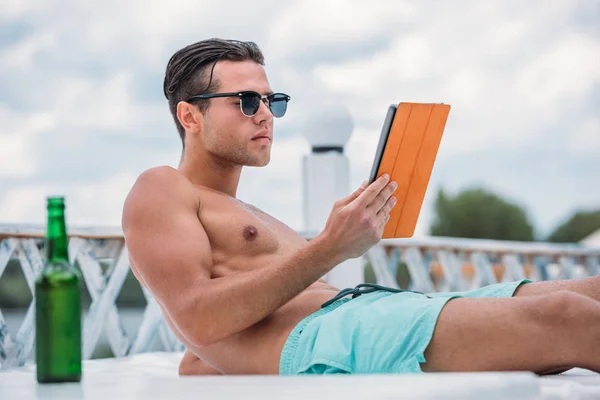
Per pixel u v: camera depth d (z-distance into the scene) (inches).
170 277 81.4
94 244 142.9
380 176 83.4
